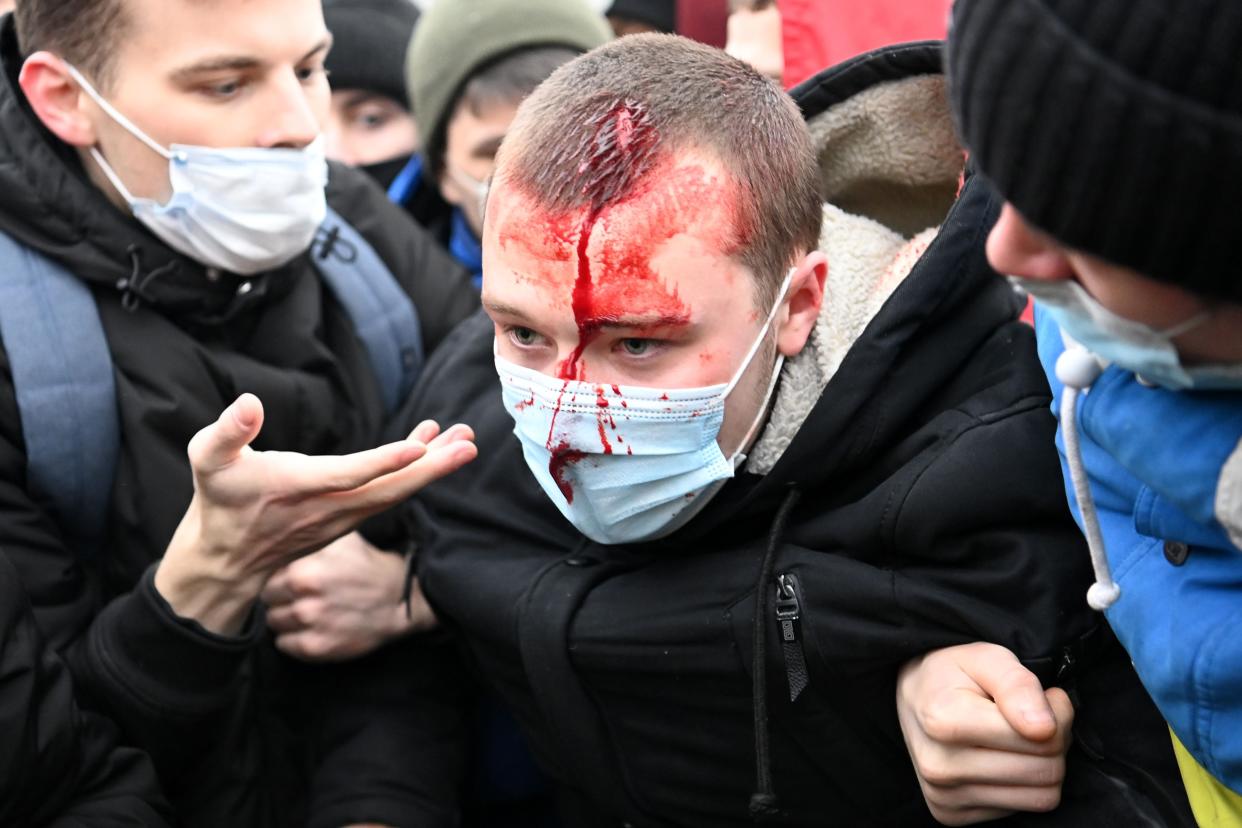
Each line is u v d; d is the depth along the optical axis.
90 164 1.75
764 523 1.46
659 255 1.27
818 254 1.42
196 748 1.63
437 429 1.45
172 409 1.67
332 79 3.10
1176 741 1.24
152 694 1.51
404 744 1.80
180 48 1.65
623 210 1.27
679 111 1.31
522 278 1.29
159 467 1.66
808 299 1.43
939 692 1.23
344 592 1.73
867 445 1.39
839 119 1.57
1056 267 1.00
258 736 1.81
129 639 1.51
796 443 1.36
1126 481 1.16
